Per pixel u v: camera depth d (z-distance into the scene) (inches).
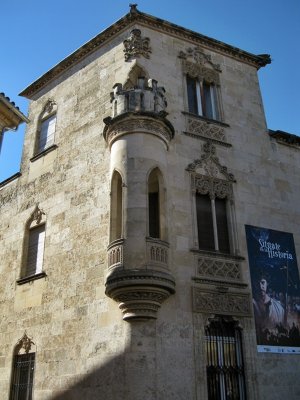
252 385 605.6
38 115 935.0
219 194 717.9
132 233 577.9
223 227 707.4
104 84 805.2
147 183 612.7
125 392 530.6
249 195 753.6
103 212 679.7
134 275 549.3
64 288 687.7
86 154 766.5
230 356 617.3
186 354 576.1
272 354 644.1
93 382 581.0
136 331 557.3
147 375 535.5
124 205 599.5
